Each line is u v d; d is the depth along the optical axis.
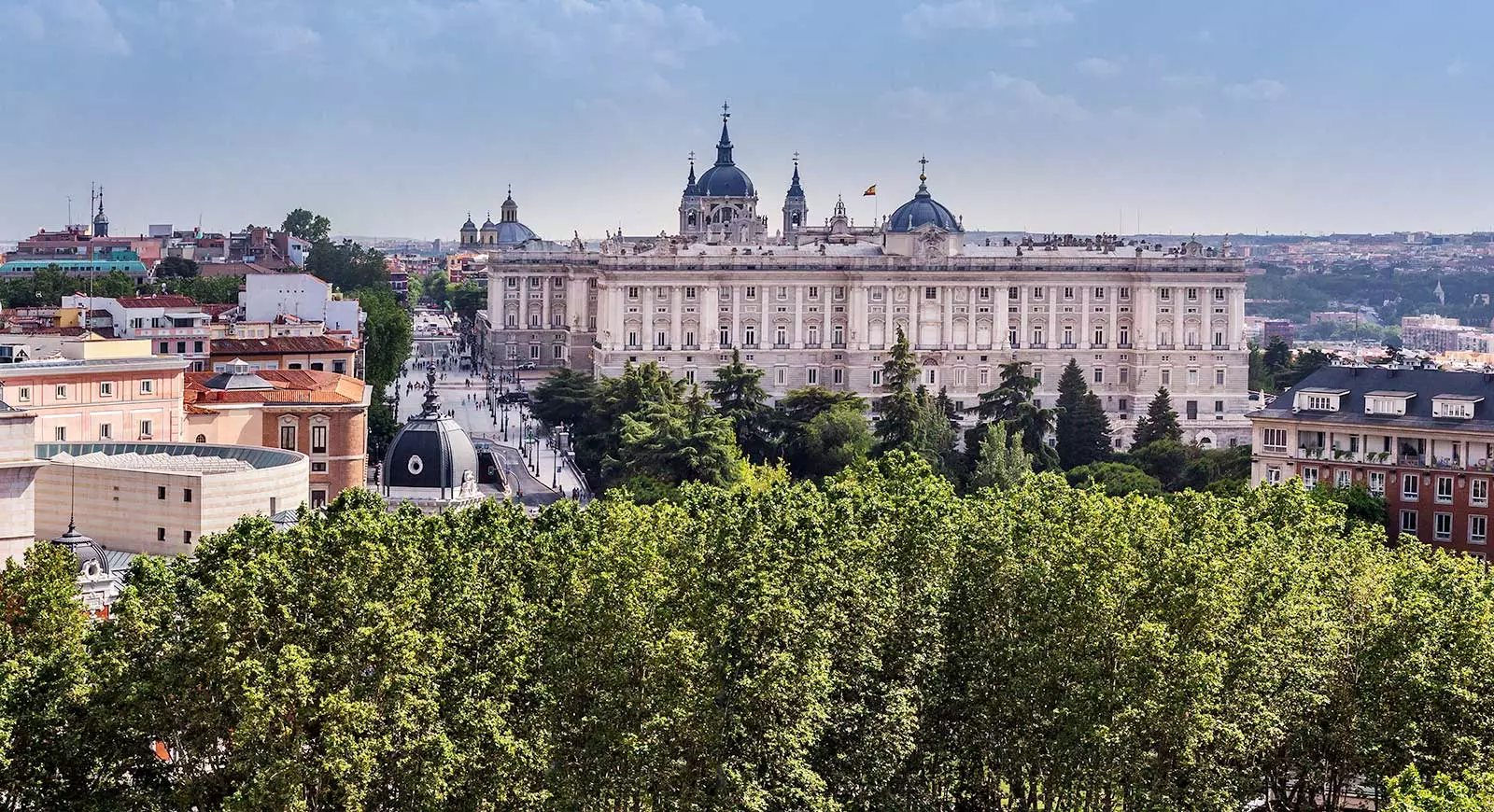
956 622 183.12
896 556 189.75
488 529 184.38
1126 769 168.88
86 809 143.62
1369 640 181.62
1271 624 179.88
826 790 168.62
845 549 182.50
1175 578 179.75
